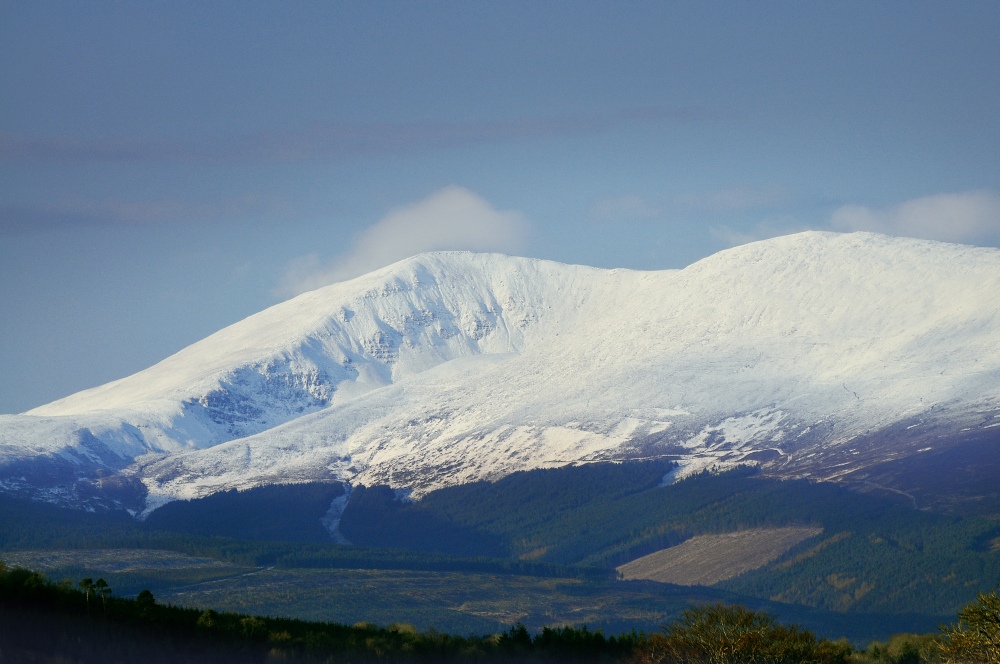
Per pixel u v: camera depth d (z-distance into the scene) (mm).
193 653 184250
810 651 169250
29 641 169500
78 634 174750
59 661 165500
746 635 169125
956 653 153500
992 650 149625
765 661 167250
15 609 178500
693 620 175375
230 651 187875
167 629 188500
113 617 186000
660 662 171250
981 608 153500
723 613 174750
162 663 176250
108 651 173750
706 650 169250
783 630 172375
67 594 189500
